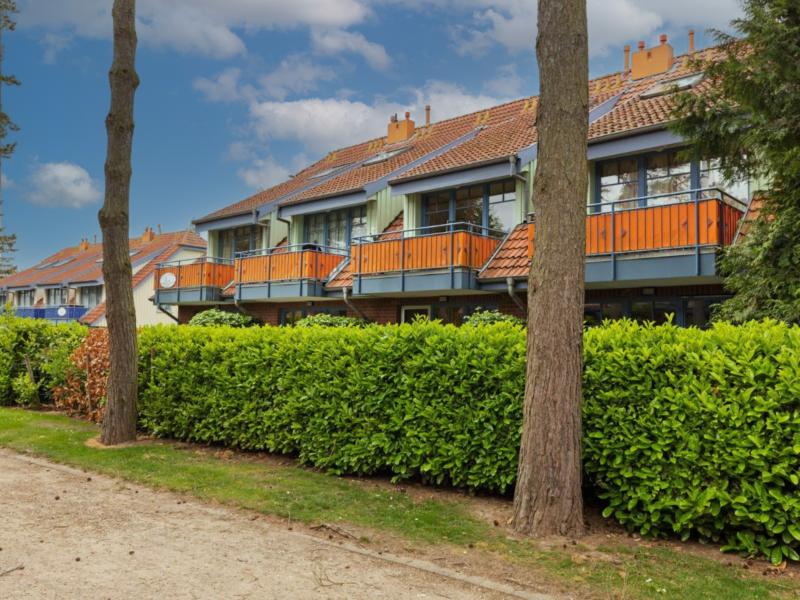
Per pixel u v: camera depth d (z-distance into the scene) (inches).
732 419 185.6
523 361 233.0
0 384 510.3
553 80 210.1
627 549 189.6
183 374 354.3
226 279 808.9
